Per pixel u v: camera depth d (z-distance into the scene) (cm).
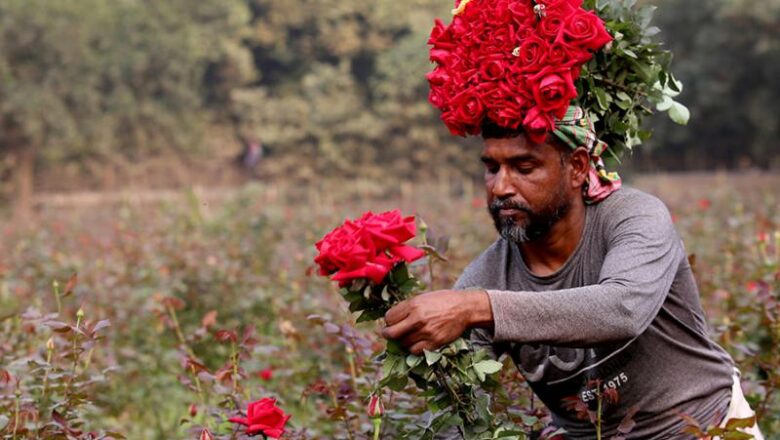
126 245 1293
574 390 361
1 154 4188
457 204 2014
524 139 325
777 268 755
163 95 4847
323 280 909
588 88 336
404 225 295
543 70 314
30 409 455
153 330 858
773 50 4309
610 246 332
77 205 4044
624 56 340
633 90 349
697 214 1512
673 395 343
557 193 329
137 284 1027
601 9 348
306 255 1077
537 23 322
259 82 5706
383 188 4588
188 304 953
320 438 508
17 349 615
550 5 319
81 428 502
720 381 347
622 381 345
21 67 4097
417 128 4534
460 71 331
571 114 325
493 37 323
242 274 1013
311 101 4775
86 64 4250
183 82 4819
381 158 4656
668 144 4819
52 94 4125
